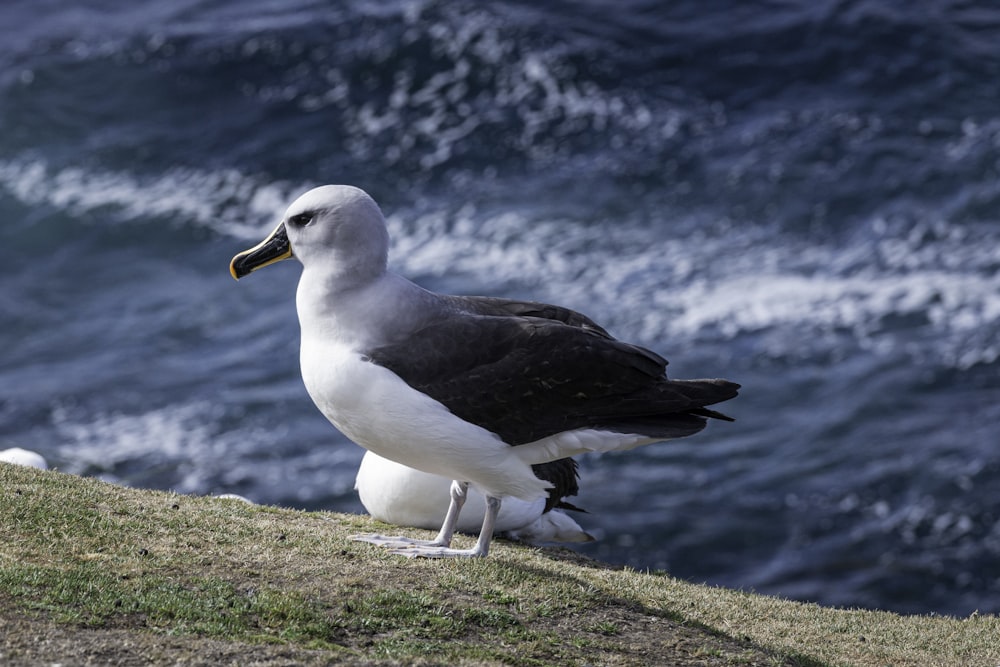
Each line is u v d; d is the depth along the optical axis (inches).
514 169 1155.9
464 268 1019.3
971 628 377.4
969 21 1334.9
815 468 783.1
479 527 398.0
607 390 313.3
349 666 255.9
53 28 1427.2
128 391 887.1
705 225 1070.4
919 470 772.6
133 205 1144.2
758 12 1357.0
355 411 315.0
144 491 374.6
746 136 1183.6
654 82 1259.8
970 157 1122.7
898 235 1032.8
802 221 1064.8
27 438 820.0
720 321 934.4
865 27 1318.9
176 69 1314.0
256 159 1197.1
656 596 345.1
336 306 317.7
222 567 304.8
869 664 325.7
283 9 1416.1
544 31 1317.7
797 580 687.7
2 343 964.0
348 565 318.0
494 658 275.6
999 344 886.4
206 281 1049.5
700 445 813.9
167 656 249.0
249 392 884.0
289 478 776.3
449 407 309.1
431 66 1279.5
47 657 241.8
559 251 1036.5
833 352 893.2
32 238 1103.6
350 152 1190.3
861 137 1167.0
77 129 1251.2
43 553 295.0
